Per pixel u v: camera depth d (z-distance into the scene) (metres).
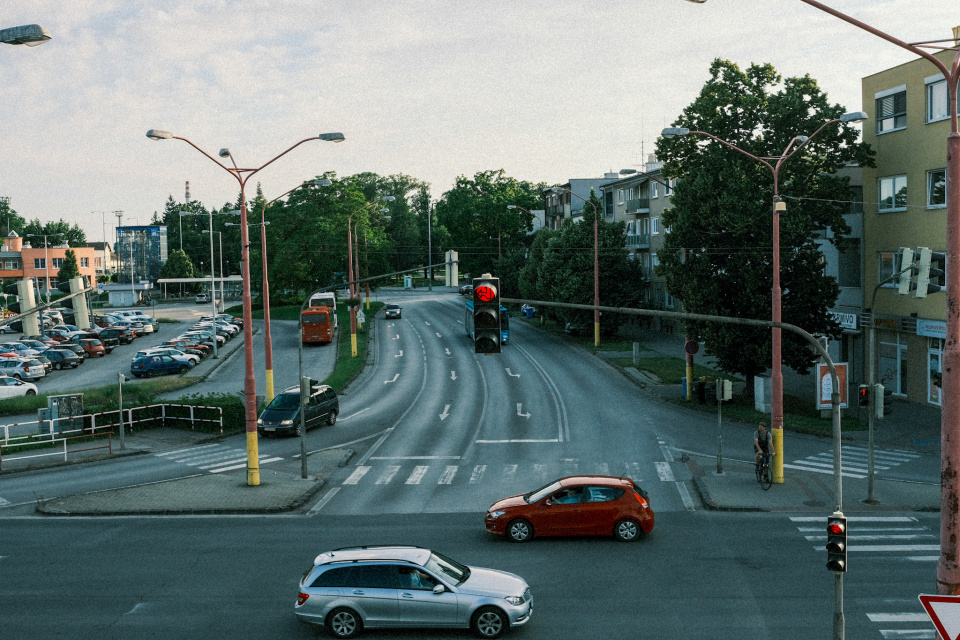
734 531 20.88
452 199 115.25
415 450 32.38
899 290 14.53
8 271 133.38
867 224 40.56
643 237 71.06
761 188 36.09
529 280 82.69
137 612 15.80
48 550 20.27
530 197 116.38
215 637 14.58
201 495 25.70
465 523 22.34
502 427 36.00
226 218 173.25
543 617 15.18
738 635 14.10
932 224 36.03
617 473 27.92
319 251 91.00
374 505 24.66
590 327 63.16
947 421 10.72
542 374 49.12
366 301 85.75
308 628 14.98
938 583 10.84
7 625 15.20
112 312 94.50
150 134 25.62
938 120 35.47
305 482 27.36
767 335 36.41
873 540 19.72
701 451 31.22
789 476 26.81
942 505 10.82
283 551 19.83
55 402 33.81
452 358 56.47
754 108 36.78
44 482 28.55
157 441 35.19
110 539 21.23
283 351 63.56
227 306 109.06
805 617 14.84
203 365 57.12
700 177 36.78
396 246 146.50
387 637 14.58
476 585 14.77
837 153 37.59
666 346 59.53
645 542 20.05
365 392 45.88
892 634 13.98
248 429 26.86
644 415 37.81
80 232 193.88
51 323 78.50
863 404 23.61
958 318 10.70
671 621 14.81
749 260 36.00
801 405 38.94
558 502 20.31
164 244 133.25
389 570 14.73
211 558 19.34
